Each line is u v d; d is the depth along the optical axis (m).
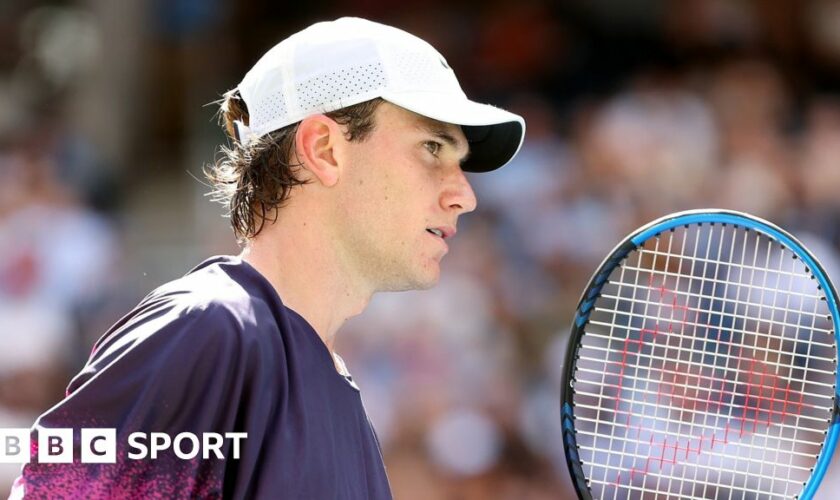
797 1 36.25
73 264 30.97
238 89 9.81
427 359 26.16
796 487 19.50
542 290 29.19
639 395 19.97
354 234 9.16
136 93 37.75
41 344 29.09
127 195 36.22
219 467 8.20
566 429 10.97
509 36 37.38
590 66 37.06
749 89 33.38
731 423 19.38
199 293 8.48
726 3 36.75
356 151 9.14
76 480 8.02
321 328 9.27
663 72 35.91
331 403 8.94
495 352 27.16
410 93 9.10
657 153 31.75
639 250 11.03
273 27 38.41
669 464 19.33
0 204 31.75
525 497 25.34
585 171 32.03
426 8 38.53
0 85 37.91
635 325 22.48
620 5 37.31
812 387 20.48
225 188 9.79
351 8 38.59
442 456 25.12
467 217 30.75
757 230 10.84
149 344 8.16
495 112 9.30
